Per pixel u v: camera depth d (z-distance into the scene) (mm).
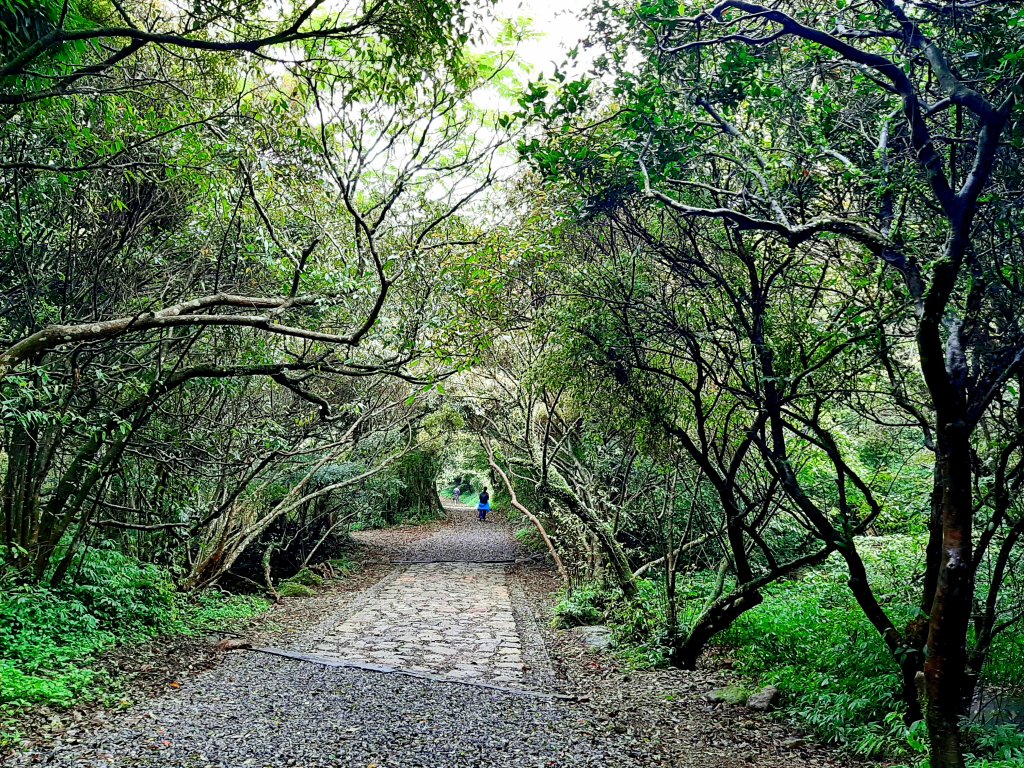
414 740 5270
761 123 5039
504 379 13586
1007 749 4422
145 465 10117
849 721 5617
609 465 11836
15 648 6477
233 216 6809
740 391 6027
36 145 5742
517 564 18469
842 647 6777
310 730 5410
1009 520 5027
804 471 9211
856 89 4680
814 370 5234
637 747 5324
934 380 3242
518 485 18578
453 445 24188
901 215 3662
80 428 7457
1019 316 4047
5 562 7426
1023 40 3264
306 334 5426
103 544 10094
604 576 11281
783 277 5812
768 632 8227
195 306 5242
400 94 5223
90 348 6812
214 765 4602
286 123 6082
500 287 6887
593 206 5035
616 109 5734
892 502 8719
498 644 9305
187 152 5910
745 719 6129
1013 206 3807
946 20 3504
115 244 7426
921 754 4668
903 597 7531
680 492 10812
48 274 7004
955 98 3154
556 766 4852
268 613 11320
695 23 3787
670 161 4629
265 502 13094
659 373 6414
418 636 9703
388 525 28094
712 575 11484
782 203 4820
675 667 7938
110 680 6457
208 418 9742
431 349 6816
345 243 7492
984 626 4977
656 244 5734
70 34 3717
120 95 5586
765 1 4496
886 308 4668
